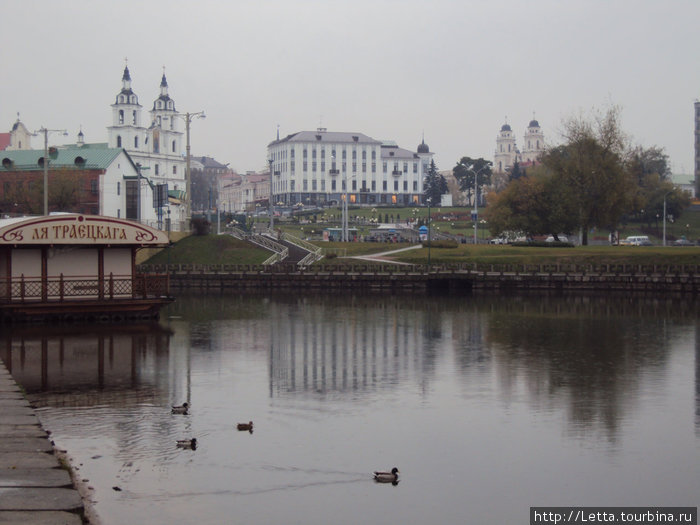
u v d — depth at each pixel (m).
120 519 22.03
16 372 41.22
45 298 58.84
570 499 24.69
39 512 18.14
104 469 25.89
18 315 58.38
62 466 23.64
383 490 25.02
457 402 36.25
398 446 29.38
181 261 124.00
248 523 22.23
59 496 19.25
